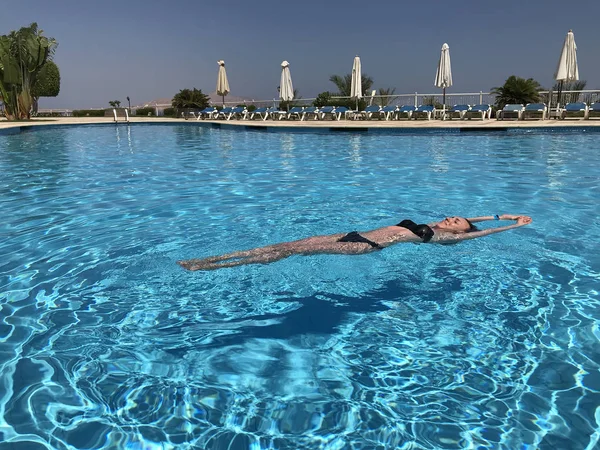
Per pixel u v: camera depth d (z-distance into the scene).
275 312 2.74
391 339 2.44
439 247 3.77
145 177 7.69
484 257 3.57
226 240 4.14
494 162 8.80
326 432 1.77
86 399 1.96
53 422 1.81
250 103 29.83
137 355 2.29
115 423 1.81
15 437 1.74
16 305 2.86
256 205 5.52
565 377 2.10
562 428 1.78
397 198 5.85
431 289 3.04
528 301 2.87
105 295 2.98
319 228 4.55
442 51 20.52
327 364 2.22
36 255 3.74
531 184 6.61
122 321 2.65
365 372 2.16
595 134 13.77
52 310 2.79
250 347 2.37
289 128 17.52
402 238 3.75
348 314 2.71
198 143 14.01
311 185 6.82
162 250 3.86
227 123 20.69
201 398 1.97
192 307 2.81
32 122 22.38
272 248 3.59
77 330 2.55
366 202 5.64
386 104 24.58
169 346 2.38
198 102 31.67
